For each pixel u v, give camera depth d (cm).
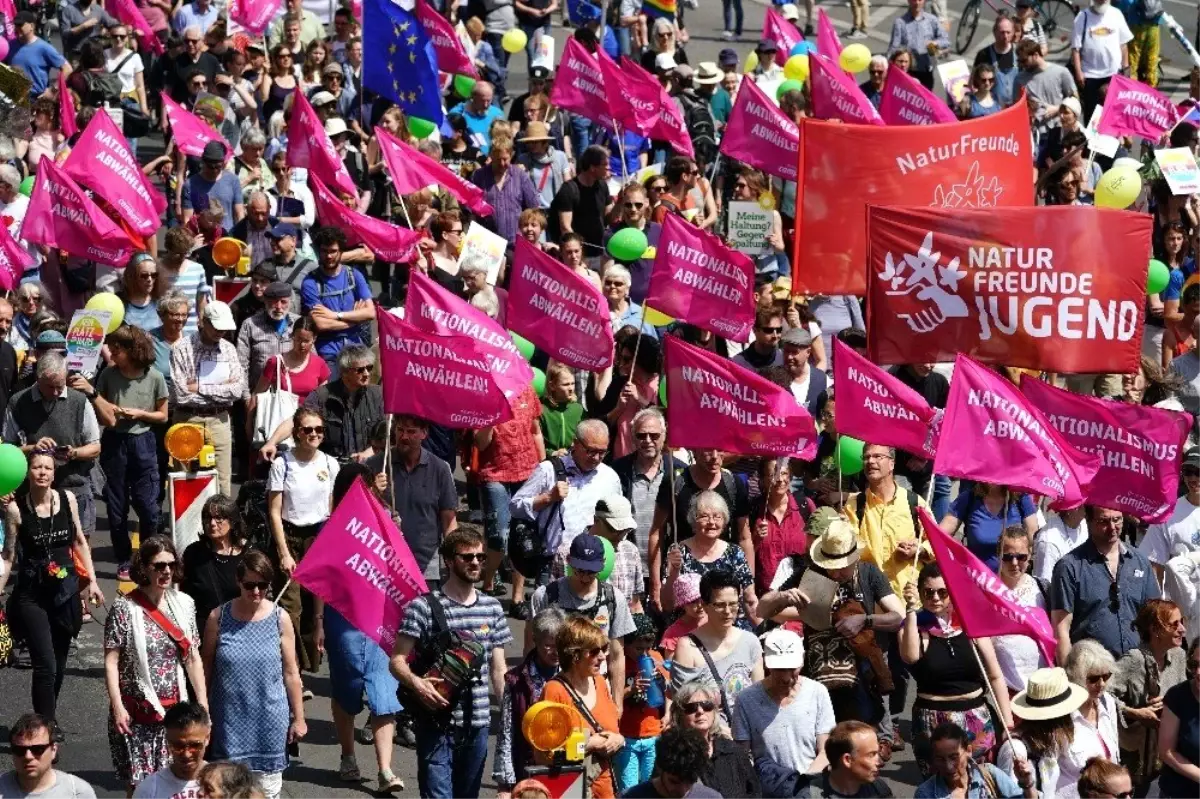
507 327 5019
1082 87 8656
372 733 4250
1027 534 4338
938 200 4838
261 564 3719
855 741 3338
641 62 8362
